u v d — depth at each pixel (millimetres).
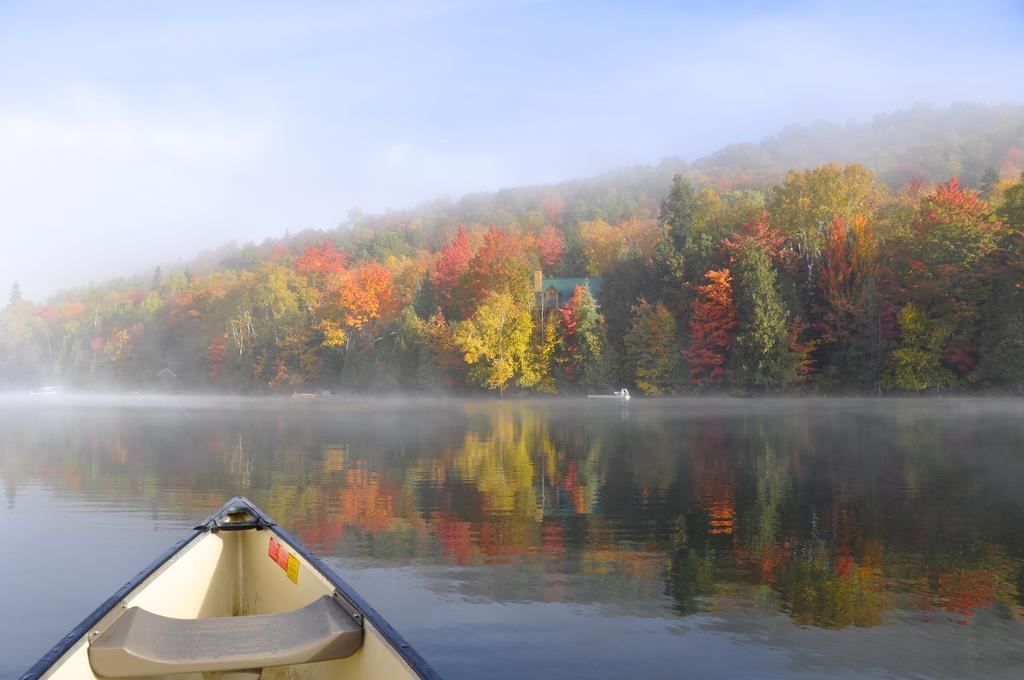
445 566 9852
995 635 7320
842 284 66000
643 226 122125
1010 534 11680
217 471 19500
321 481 17531
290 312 95750
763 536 11609
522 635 7293
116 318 137375
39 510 13922
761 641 7168
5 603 8406
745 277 64750
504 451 24172
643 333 70250
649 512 13586
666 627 7559
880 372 62312
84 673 4516
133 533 11883
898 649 6977
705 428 33062
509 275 84500
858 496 15133
